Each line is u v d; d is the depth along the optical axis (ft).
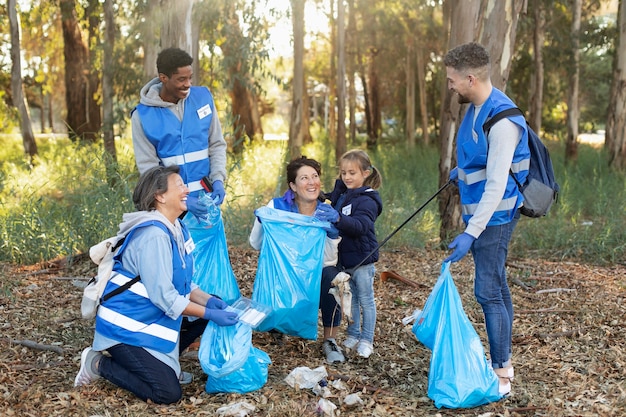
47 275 21.43
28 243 23.76
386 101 104.01
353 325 15.14
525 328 16.88
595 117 116.37
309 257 13.91
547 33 64.03
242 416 11.50
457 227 26.94
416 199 34.73
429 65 90.48
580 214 32.19
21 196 31.45
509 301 12.96
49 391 12.58
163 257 11.78
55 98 116.88
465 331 12.44
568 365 14.26
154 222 11.94
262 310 13.12
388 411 12.03
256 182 38.37
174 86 13.82
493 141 11.57
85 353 12.39
